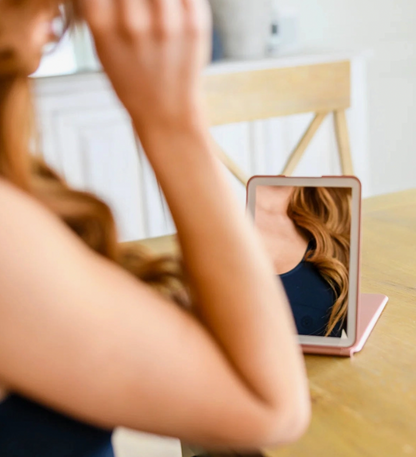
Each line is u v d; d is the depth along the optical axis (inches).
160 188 20.4
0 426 19.8
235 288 19.3
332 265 29.0
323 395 24.8
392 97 124.0
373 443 21.5
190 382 17.3
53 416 20.4
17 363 16.0
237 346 18.7
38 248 16.2
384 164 127.3
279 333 19.2
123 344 16.6
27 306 15.8
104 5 18.1
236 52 94.9
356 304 28.4
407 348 28.2
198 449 26.5
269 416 18.1
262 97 67.2
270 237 30.1
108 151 87.3
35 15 18.0
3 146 18.3
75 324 16.2
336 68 70.1
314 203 29.9
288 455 21.0
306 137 70.3
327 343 28.3
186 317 18.2
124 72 18.6
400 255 40.1
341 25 116.3
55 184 21.3
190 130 19.4
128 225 91.1
